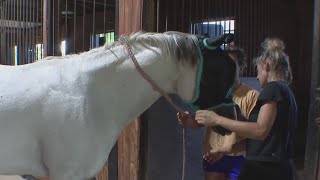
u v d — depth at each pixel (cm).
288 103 228
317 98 222
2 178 414
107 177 358
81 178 210
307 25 615
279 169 227
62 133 203
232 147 262
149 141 318
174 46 215
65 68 212
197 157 338
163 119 324
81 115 205
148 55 215
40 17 574
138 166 316
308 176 227
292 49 621
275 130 227
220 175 272
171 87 223
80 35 522
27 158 205
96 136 211
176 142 331
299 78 626
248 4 455
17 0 647
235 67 219
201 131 339
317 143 222
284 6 587
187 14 361
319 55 222
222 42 211
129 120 225
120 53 217
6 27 714
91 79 211
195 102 221
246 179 235
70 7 720
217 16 379
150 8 314
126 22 330
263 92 222
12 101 199
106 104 214
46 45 477
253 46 460
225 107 220
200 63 213
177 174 333
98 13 736
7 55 716
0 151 200
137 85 218
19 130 200
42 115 201
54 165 205
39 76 208
